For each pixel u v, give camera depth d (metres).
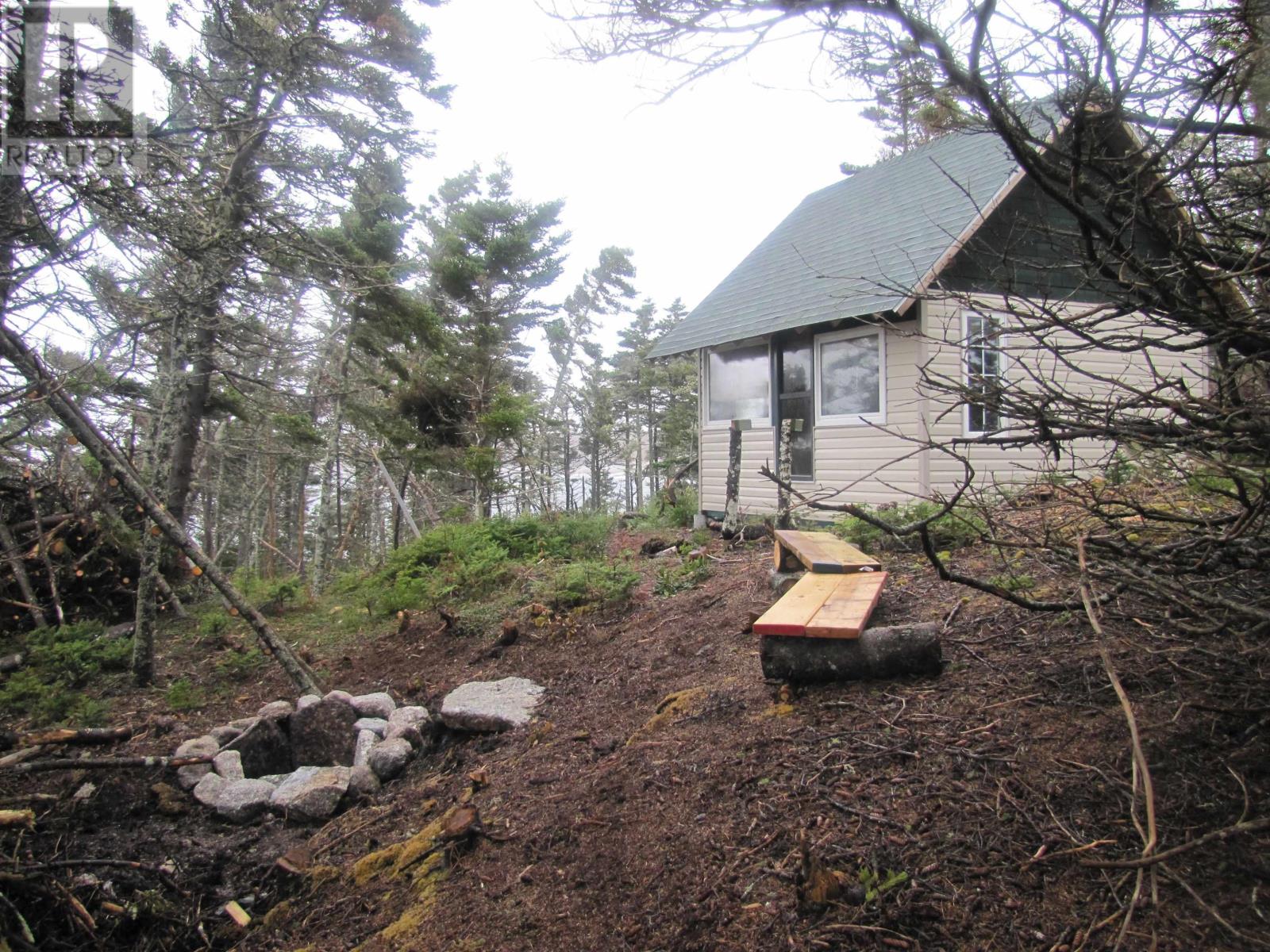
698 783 2.75
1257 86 1.80
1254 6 1.71
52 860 3.45
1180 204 1.96
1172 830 1.89
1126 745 2.25
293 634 7.99
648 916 2.20
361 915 2.81
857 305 7.96
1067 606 2.35
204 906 3.22
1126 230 1.96
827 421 9.15
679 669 4.20
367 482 27.53
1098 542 1.98
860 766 2.54
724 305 11.50
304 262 7.64
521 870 2.66
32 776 4.26
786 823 2.37
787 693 3.18
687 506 11.79
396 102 10.84
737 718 3.17
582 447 47.03
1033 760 2.32
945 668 3.05
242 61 9.10
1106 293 2.12
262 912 3.14
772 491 9.98
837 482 9.00
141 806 4.05
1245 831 1.34
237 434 20.30
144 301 5.88
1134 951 1.61
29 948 2.90
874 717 2.82
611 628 5.58
